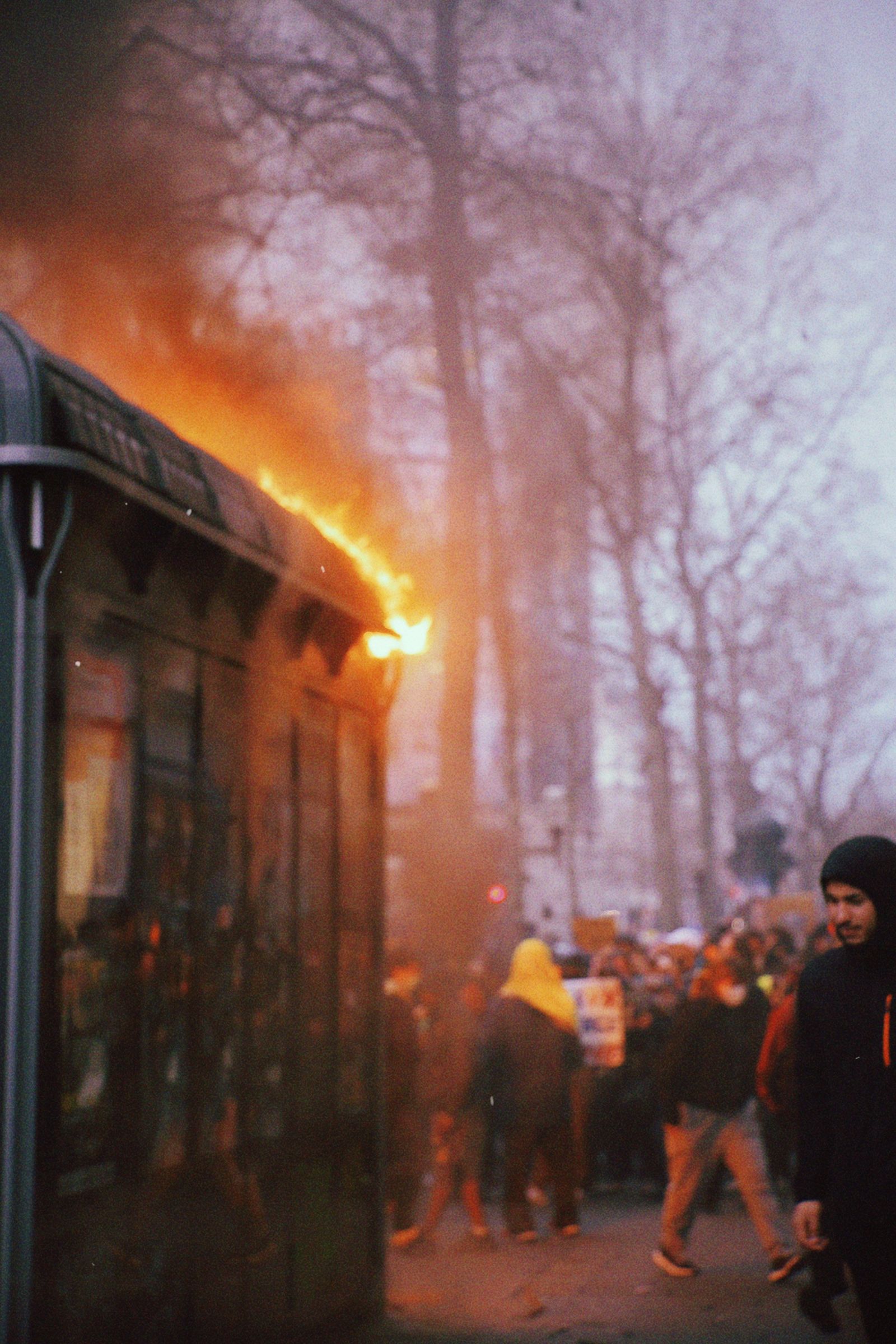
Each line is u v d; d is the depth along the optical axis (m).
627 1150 14.13
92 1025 4.91
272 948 6.75
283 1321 6.69
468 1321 8.13
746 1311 8.48
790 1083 10.25
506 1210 11.16
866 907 4.15
